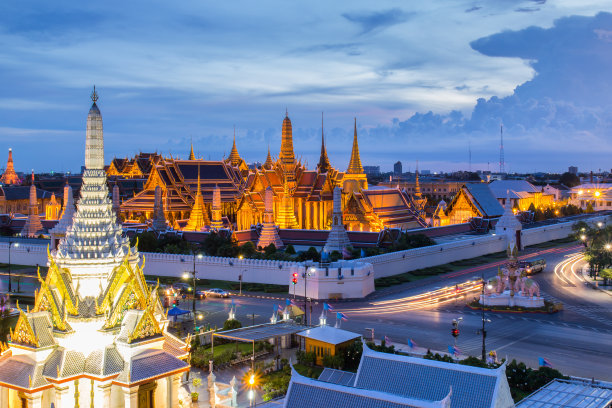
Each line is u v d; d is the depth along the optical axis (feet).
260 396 212.02
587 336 288.30
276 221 636.89
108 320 161.38
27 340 158.30
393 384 166.09
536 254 565.53
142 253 461.37
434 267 484.33
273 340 271.49
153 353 161.89
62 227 493.77
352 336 253.03
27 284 422.41
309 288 377.09
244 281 422.41
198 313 334.03
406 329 299.38
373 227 631.15
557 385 207.10
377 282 419.54
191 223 650.84
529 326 306.76
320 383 152.76
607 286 413.18
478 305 348.79
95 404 155.53
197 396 198.39
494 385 154.51
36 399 153.07
